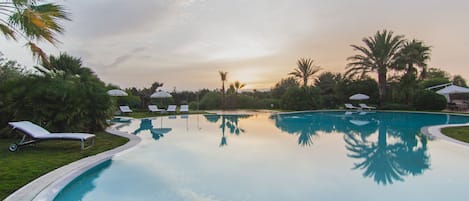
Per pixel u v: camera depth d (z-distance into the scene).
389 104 19.59
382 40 19.77
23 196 3.08
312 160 5.29
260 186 3.86
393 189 3.69
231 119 14.92
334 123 12.71
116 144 6.47
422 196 3.44
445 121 12.82
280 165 4.93
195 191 3.68
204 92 24.02
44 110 7.46
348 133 9.25
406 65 19.78
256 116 16.67
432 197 3.41
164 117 15.59
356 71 21.28
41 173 3.94
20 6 4.65
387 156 5.60
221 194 3.55
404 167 4.75
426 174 4.34
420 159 5.31
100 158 4.96
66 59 11.12
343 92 22.58
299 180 4.08
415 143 6.96
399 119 14.24
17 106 7.30
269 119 14.95
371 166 4.86
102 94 8.82
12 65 11.77
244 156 5.66
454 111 17.52
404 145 6.81
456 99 22.73
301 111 19.72
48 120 7.53
